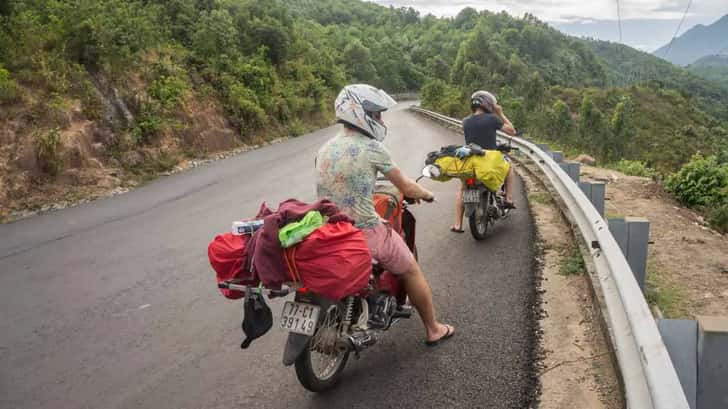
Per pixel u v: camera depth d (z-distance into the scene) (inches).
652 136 3720.5
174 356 173.2
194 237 307.3
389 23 7455.7
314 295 134.4
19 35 530.9
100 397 151.7
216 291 226.4
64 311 210.8
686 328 114.3
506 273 226.5
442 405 138.3
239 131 797.9
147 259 270.5
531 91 4005.9
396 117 1478.8
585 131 2733.8
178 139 633.6
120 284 237.5
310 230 124.2
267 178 493.0
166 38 792.9
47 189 431.8
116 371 165.5
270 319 130.2
